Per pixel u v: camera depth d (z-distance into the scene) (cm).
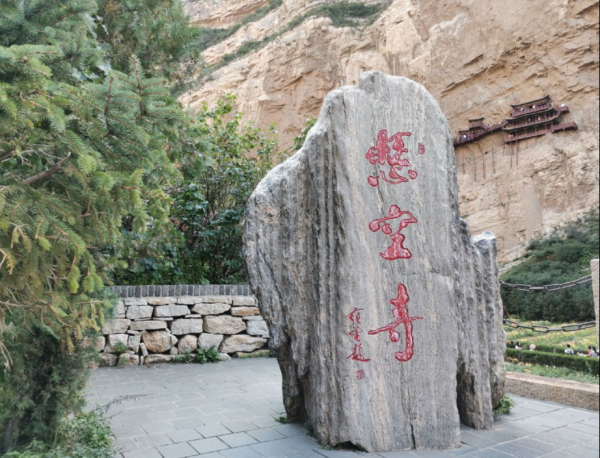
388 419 406
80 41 339
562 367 768
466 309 465
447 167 470
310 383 430
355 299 413
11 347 340
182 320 805
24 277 271
